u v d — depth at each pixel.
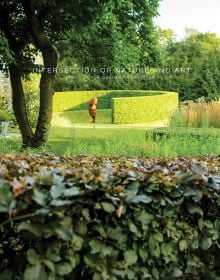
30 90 17.17
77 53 15.05
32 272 2.31
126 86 33.16
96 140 11.12
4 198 2.23
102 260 2.55
